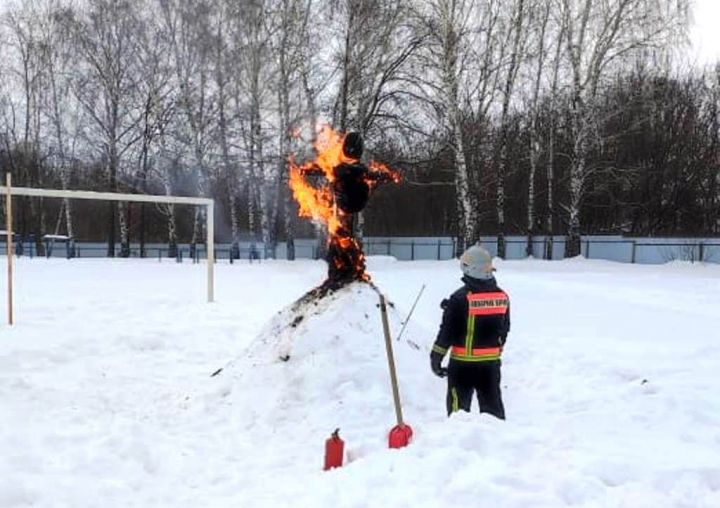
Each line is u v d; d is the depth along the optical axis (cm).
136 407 707
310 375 677
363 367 680
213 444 587
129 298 1489
